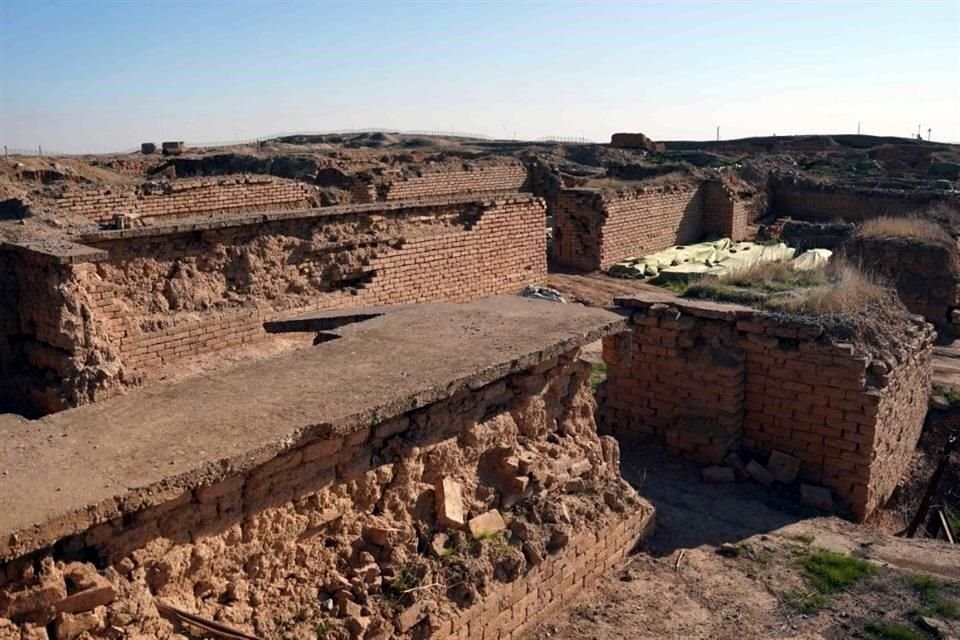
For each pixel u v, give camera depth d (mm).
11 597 3732
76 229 12727
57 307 10453
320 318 8797
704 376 9883
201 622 4375
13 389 11164
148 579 4281
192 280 12523
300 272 14070
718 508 8852
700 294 10875
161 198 18094
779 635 6270
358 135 68938
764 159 40531
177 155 35781
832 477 9406
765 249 25984
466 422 6145
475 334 7004
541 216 19391
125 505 3988
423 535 5754
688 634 6238
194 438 4668
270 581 4891
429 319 7574
